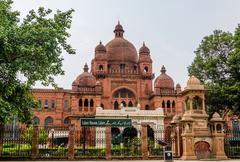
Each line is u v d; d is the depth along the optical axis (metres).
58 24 20.52
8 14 20.67
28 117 22.70
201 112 27.17
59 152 26.66
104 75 64.94
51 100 64.62
